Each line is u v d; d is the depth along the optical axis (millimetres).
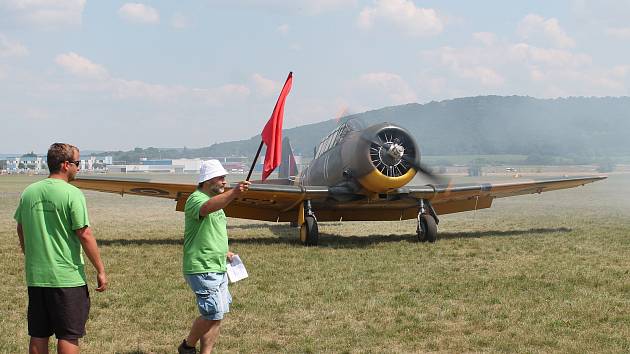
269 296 7188
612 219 17391
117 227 16484
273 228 16672
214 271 4711
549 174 70062
